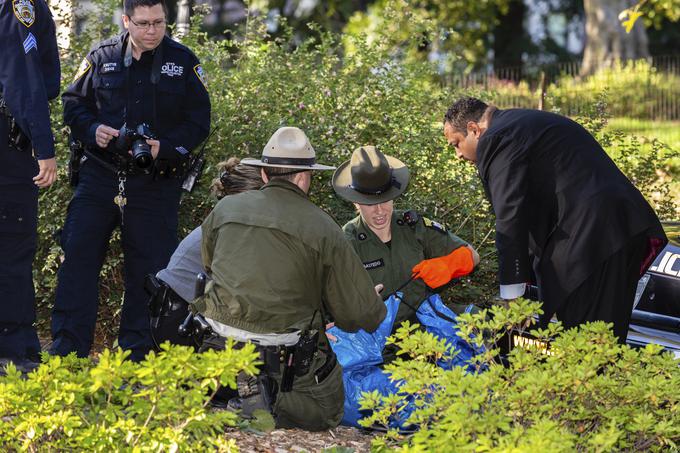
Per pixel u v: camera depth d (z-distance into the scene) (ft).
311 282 23.26
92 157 29.27
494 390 18.80
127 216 29.40
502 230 24.76
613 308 24.76
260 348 23.36
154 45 28.89
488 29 175.52
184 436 17.24
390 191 27.94
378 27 44.04
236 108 38.34
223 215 23.50
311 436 24.21
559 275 24.86
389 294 28.25
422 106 41.86
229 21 164.66
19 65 25.98
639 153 44.52
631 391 19.12
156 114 29.53
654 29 187.11
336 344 26.81
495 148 25.02
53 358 18.79
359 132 38.88
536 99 88.43
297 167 23.34
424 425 18.34
